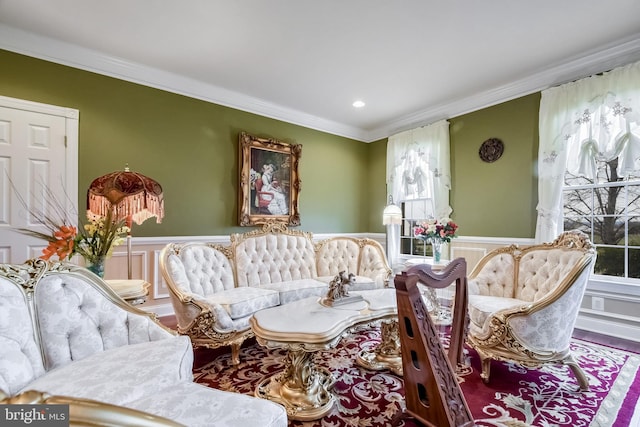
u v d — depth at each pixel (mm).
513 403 1844
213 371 2273
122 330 1615
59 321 1437
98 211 2178
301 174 4816
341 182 5324
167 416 1008
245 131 4219
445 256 4332
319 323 1827
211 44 2943
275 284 3252
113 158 3225
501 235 3799
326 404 1785
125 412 507
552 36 2775
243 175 4117
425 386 1290
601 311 3049
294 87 3863
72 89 3006
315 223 4988
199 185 3822
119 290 2074
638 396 1905
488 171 3936
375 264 3715
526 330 1977
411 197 4801
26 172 2777
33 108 2809
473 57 3129
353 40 2855
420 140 4633
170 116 3604
